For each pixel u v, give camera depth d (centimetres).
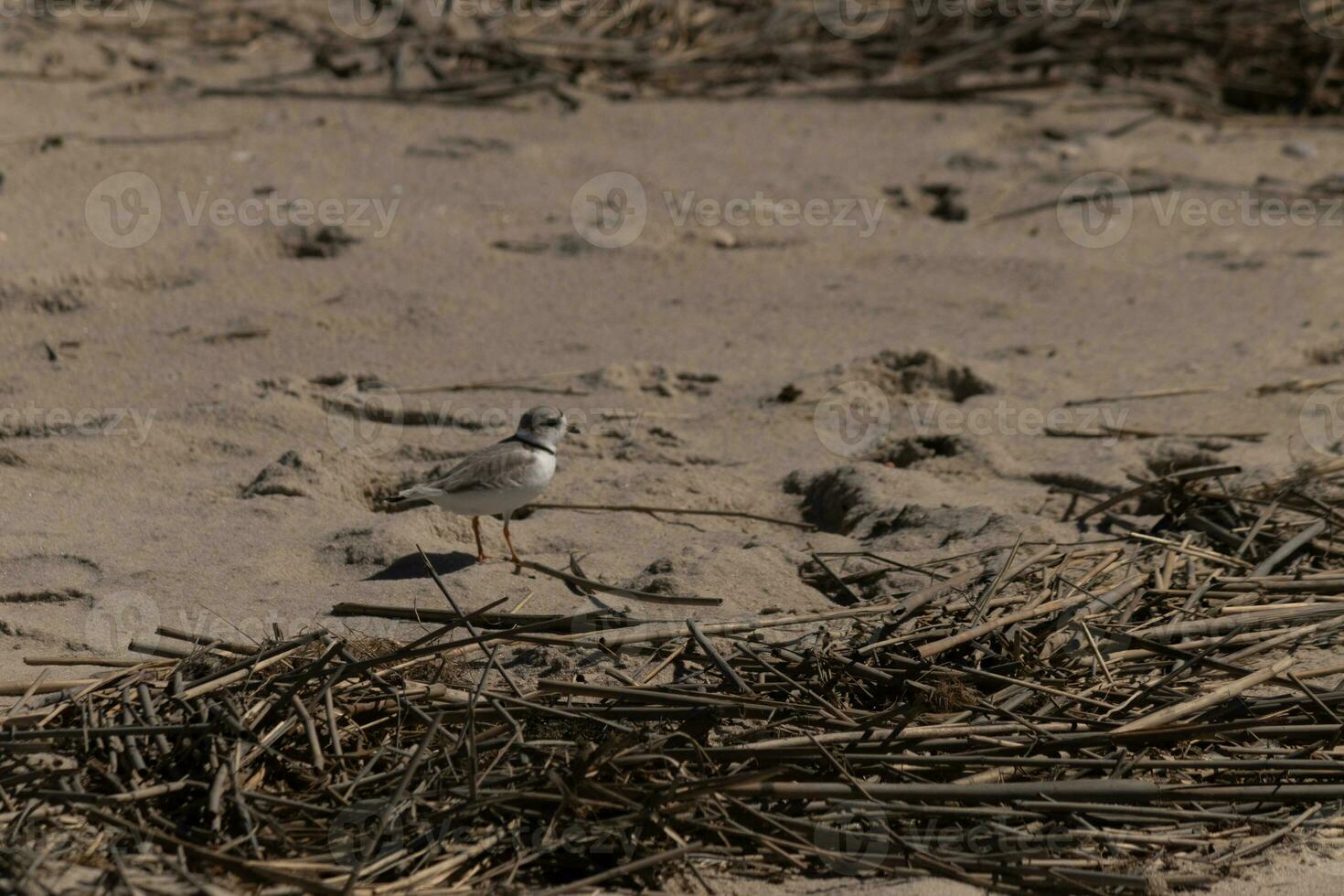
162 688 780
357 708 759
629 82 2433
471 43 2445
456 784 705
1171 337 1491
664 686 783
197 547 1000
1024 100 2448
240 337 1428
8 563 967
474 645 839
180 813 682
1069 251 1778
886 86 2455
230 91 2203
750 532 1062
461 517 1072
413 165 1966
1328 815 728
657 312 1548
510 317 1513
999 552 983
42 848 656
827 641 841
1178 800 721
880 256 1738
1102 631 859
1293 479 1088
